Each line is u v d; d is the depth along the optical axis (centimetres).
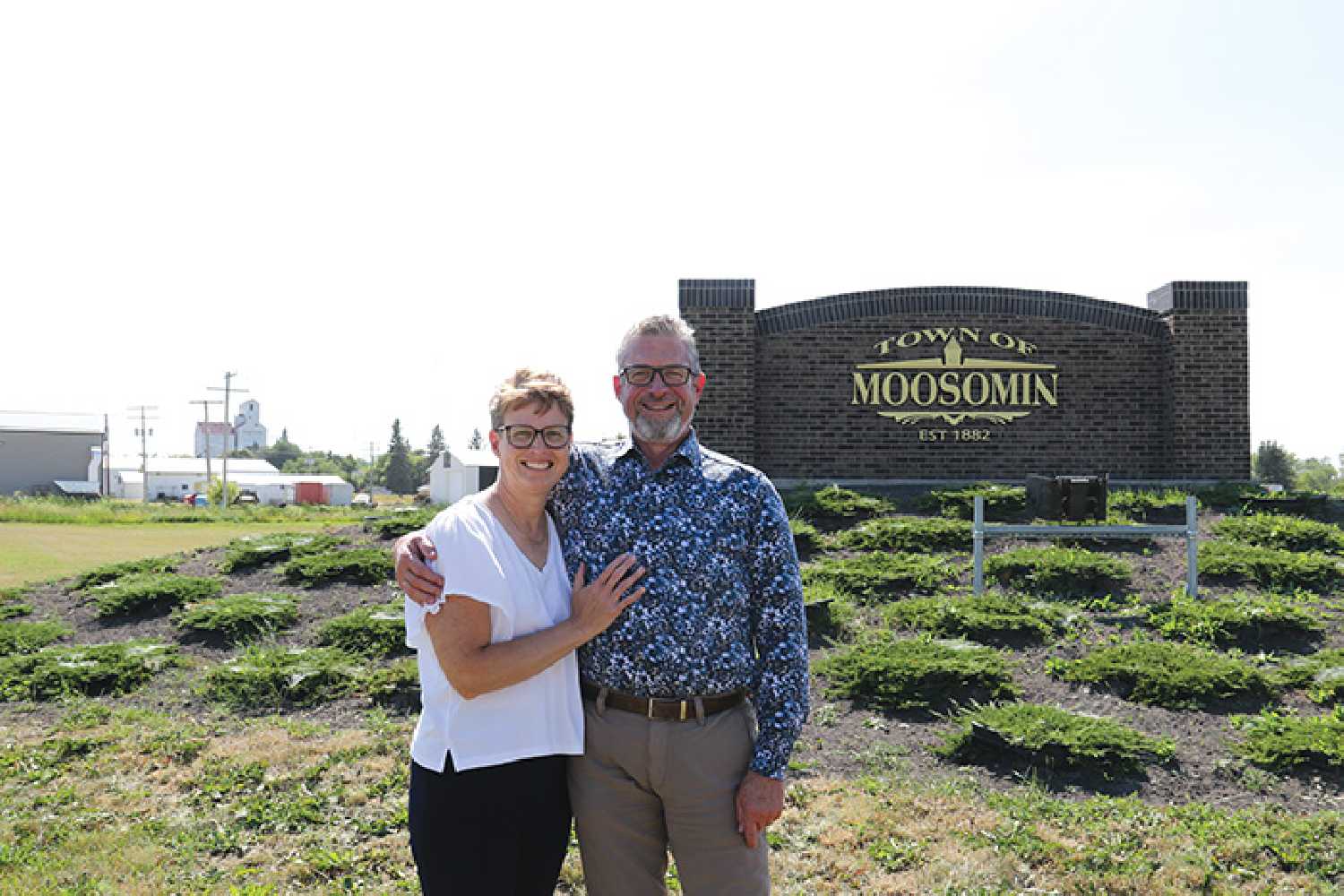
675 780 276
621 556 275
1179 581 905
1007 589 907
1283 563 895
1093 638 777
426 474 11950
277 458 15375
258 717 675
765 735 280
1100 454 1384
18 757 594
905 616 826
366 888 416
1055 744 545
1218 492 1184
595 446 301
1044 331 1390
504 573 265
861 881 418
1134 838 456
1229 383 1367
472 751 264
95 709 695
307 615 911
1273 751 548
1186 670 658
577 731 278
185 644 856
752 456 1358
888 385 1385
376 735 616
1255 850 441
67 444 8438
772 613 286
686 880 285
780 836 463
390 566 1012
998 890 406
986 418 1381
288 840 466
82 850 454
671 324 290
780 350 1392
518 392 269
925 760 572
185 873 432
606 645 277
